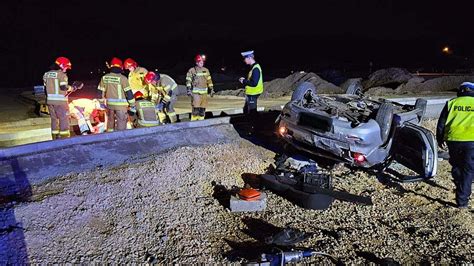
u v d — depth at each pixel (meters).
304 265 4.28
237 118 9.33
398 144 7.12
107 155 6.81
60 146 6.57
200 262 4.28
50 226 4.65
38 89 16.17
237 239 4.80
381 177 7.09
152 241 4.64
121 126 8.00
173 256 4.38
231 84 29.20
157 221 5.05
